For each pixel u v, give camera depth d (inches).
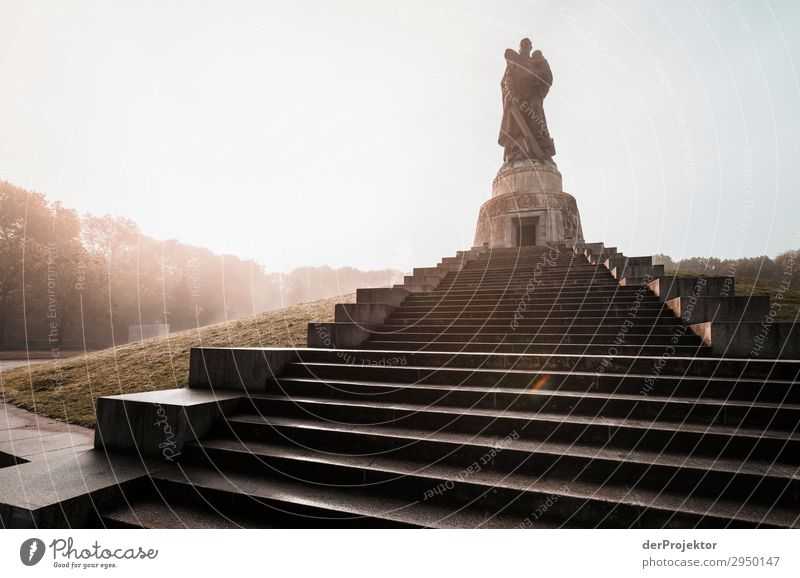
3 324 1451.8
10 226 1422.2
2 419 292.7
